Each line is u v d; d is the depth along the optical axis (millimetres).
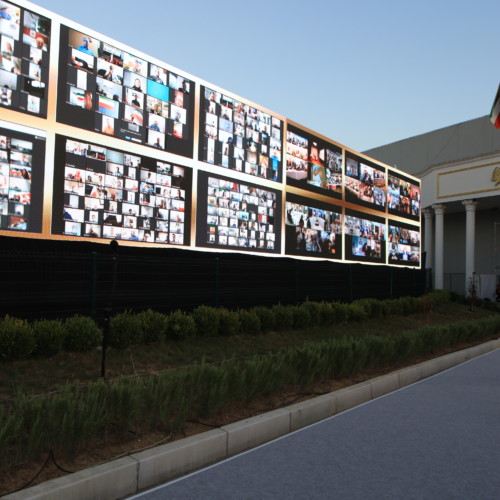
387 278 23203
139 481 4230
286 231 20781
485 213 44500
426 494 4094
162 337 10047
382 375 9648
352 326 16922
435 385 9406
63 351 8414
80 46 13172
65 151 12719
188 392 6137
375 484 4305
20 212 11711
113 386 5215
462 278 46250
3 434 4027
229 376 6445
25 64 11922
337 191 24484
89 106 13328
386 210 29156
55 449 4445
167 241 15438
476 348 14539
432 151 47844
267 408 6680
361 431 6090
